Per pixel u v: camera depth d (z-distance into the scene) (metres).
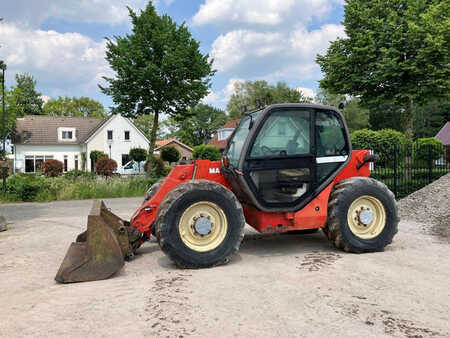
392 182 10.16
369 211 4.65
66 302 3.06
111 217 4.50
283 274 3.71
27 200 13.77
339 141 4.81
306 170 4.61
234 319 2.61
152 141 19.39
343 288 3.24
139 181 16.45
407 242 5.23
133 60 17.77
